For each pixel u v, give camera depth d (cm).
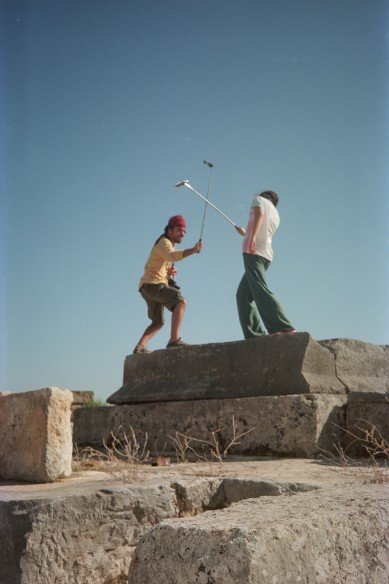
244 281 702
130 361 743
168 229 751
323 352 605
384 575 231
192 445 617
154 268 741
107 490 331
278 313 640
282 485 355
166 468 473
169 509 349
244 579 192
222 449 592
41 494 323
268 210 666
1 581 300
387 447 547
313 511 237
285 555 202
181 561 207
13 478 406
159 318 766
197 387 658
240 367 637
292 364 596
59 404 396
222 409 599
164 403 657
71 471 424
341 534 224
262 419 568
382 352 651
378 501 259
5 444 423
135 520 335
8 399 430
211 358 664
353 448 557
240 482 367
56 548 308
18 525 304
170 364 700
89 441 722
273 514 231
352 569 220
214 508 371
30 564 301
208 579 198
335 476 406
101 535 322
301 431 543
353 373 620
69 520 314
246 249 661
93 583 316
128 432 683
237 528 206
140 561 217
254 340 633
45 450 386
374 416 557
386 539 239
